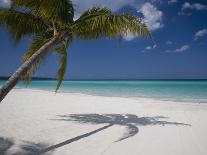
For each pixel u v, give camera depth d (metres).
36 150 7.53
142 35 7.54
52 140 8.63
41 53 7.38
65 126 10.79
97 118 12.94
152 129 10.60
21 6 7.71
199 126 11.28
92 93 34.09
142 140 8.89
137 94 32.66
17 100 20.52
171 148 8.06
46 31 9.06
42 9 7.50
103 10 8.02
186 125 11.47
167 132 10.10
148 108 17.03
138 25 7.50
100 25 7.55
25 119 12.00
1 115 12.82
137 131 10.21
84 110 15.56
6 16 8.19
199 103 20.34
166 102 20.83
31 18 8.64
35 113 13.86
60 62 9.68
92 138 9.00
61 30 8.05
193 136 9.53
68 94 29.12
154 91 38.66
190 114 14.68
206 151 7.82
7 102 18.77
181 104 19.52
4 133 9.27
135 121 12.34
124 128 10.73
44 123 11.26
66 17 7.93
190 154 7.53
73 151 7.54
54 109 15.61
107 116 13.61
